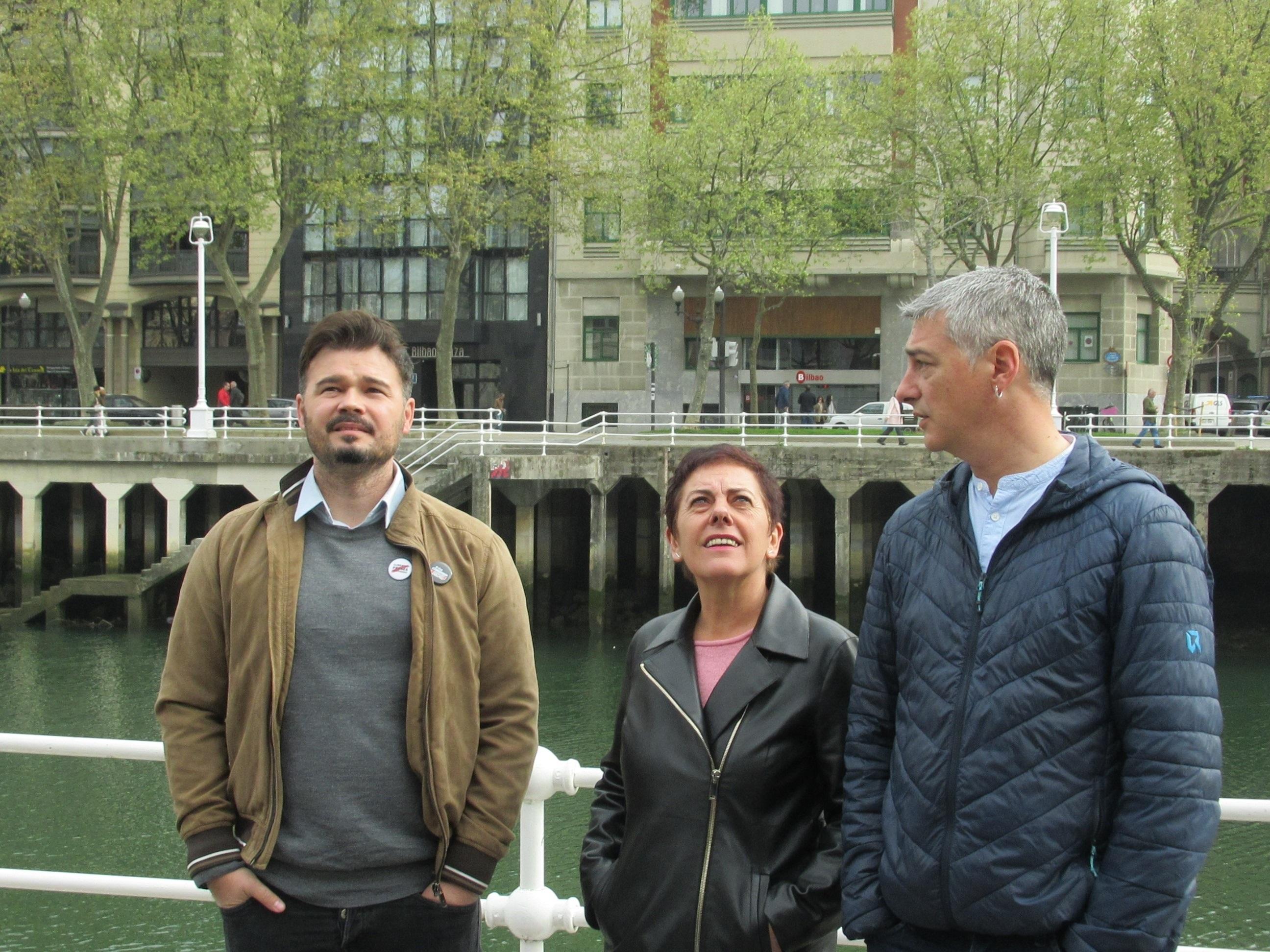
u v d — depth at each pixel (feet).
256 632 10.07
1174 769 7.97
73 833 36.76
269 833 9.87
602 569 79.10
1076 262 119.03
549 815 38.42
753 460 10.73
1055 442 9.14
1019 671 8.61
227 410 98.89
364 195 100.68
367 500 10.49
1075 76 96.89
